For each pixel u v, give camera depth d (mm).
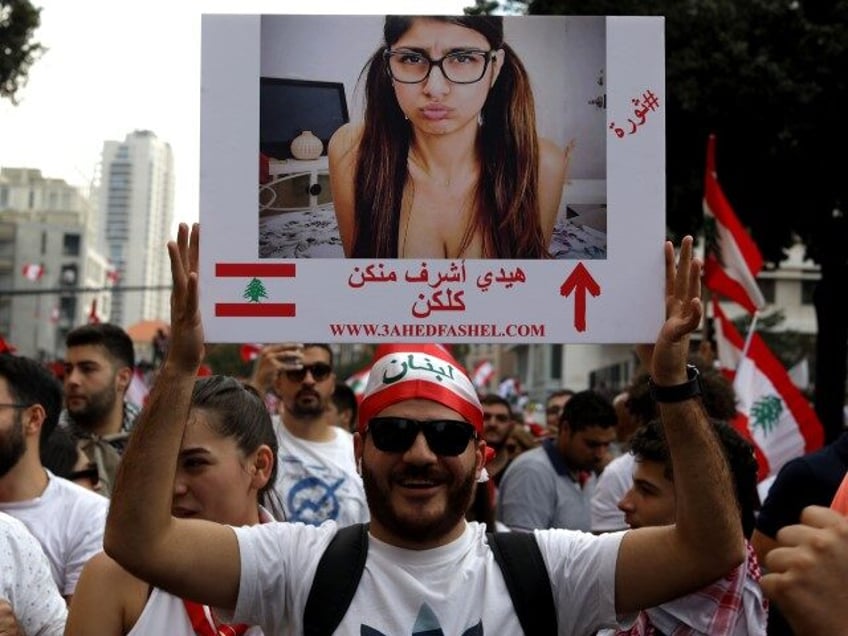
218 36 2740
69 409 5703
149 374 20953
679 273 2670
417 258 2734
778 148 16078
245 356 13508
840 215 17500
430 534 2652
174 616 2908
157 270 137250
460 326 2727
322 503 5602
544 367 52812
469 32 2748
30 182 82000
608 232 2734
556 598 2688
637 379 5367
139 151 135750
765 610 3146
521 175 2736
